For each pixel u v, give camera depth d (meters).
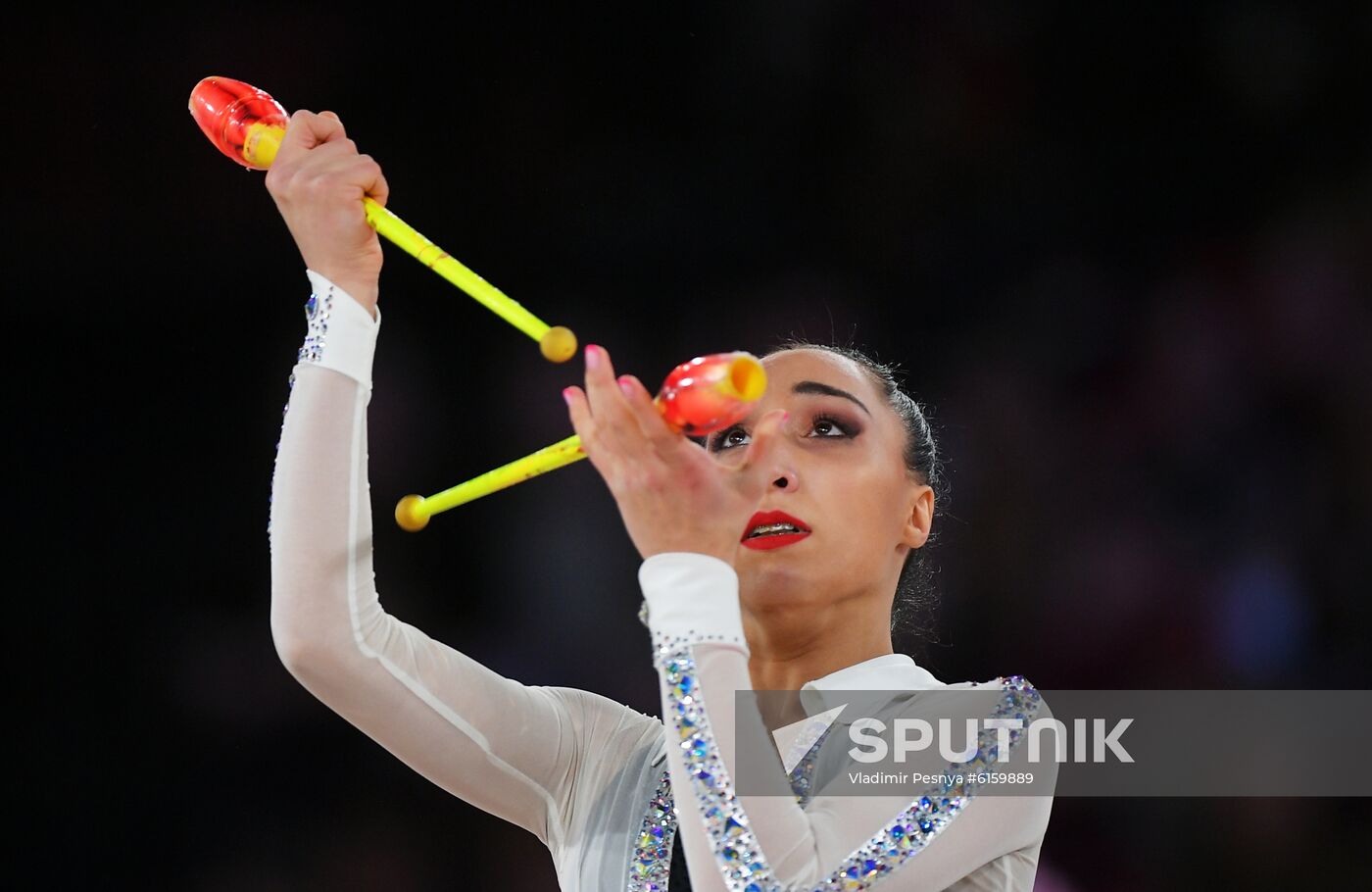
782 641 7.39
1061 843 15.27
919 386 17.12
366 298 6.70
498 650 15.93
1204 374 16.88
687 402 5.40
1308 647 16.00
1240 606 16.19
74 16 16.44
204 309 16.45
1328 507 16.34
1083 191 17.53
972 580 16.48
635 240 17.33
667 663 5.72
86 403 16.17
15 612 15.63
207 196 16.53
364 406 6.73
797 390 7.71
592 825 7.27
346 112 17.03
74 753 15.35
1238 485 16.55
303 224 6.60
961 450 16.91
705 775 5.62
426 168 17.12
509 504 16.22
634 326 17.14
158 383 16.30
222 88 6.96
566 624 16.06
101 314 16.34
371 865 15.06
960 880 6.52
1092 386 17.02
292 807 15.27
